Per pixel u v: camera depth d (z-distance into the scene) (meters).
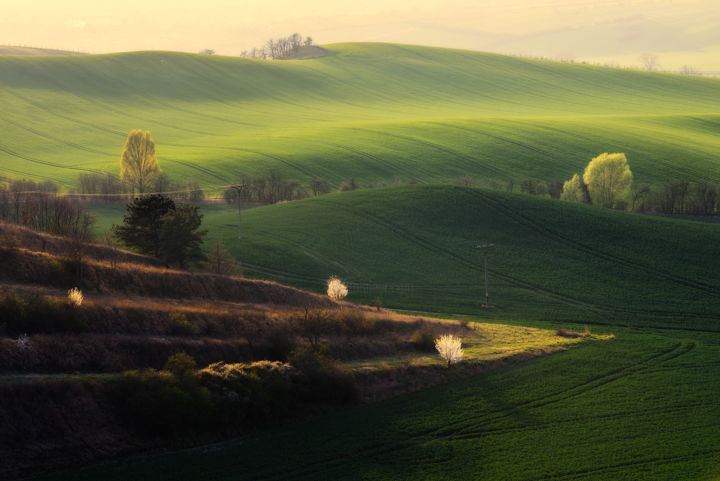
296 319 83.38
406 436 61.34
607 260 132.88
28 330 59.56
